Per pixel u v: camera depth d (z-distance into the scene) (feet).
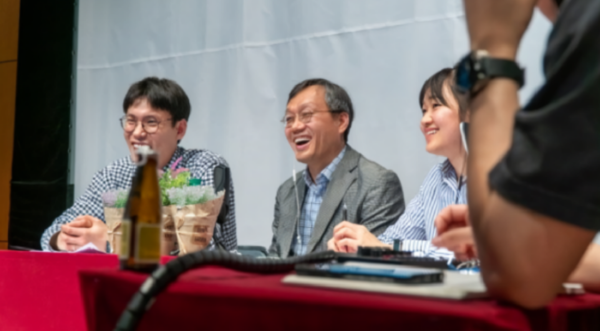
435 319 1.68
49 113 13.12
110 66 12.70
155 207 2.82
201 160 9.16
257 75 11.12
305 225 9.33
